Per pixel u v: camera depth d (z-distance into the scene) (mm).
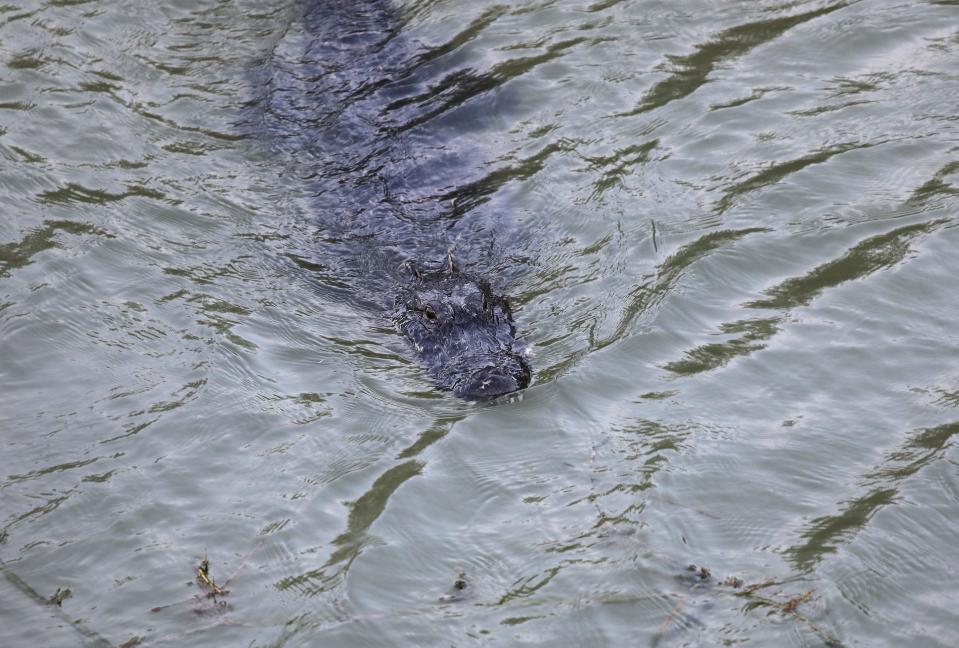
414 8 13062
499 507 5867
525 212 9156
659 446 6254
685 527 5578
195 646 5000
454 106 11031
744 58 11133
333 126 10852
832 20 11562
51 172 9750
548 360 7258
